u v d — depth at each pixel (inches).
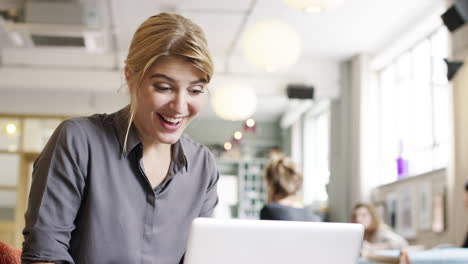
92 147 67.7
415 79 351.9
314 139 549.6
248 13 324.2
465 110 270.7
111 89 386.0
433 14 309.1
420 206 324.8
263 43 236.1
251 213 608.1
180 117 66.6
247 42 239.8
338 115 412.8
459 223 272.8
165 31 63.9
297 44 239.0
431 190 313.7
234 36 360.5
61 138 66.9
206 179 74.4
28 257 64.2
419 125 346.6
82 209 68.2
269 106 553.3
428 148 335.0
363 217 262.7
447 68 269.1
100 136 68.5
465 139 270.2
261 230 60.9
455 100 276.5
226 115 290.5
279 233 61.2
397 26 340.2
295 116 550.0
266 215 154.6
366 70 392.8
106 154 68.2
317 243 61.9
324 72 408.2
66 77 384.5
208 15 327.6
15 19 319.0
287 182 157.9
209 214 76.4
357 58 395.9
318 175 536.4
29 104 439.8
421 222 323.0
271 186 159.6
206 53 65.3
